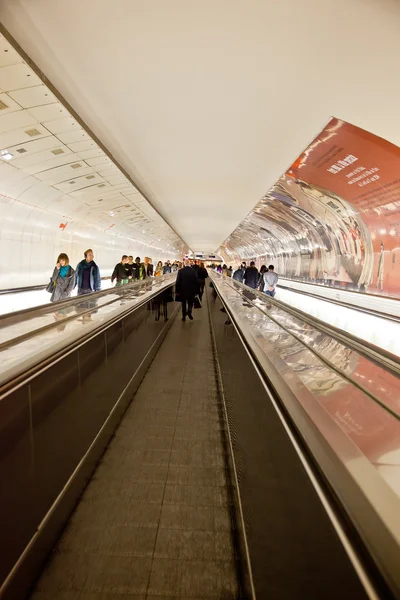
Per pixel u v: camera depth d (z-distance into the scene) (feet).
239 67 14.08
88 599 5.11
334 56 12.87
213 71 14.46
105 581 5.41
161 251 104.83
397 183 23.24
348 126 17.79
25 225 30.37
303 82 14.74
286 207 41.06
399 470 3.33
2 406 4.47
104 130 20.36
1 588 4.37
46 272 34.94
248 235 76.64
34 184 25.38
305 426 3.69
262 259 88.89
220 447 9.60
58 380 6.36
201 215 53.52
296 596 3.08
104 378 9.36
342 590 2.20
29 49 12.92
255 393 6.04
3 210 26.63
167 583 5.39
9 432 4.63
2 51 11.30
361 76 13.64
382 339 27.17
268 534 4.25
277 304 15.16
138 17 11.48
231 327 11.66
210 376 15.70
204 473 8.36
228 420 10.46
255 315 12.39
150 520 6.74
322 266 46.91
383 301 28.78
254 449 5.66
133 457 9.01
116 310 11.62
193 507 7.16
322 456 3.11
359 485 2.63
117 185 30.01
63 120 16.56
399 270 29.37
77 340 7.32
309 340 8.32
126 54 13.37
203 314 35.70
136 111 17.99
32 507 5.26
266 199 39.19
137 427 10.69
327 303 38.83
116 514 6.89
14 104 14.66
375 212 29.30
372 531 2.22
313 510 2.82
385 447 3.66
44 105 14.97
